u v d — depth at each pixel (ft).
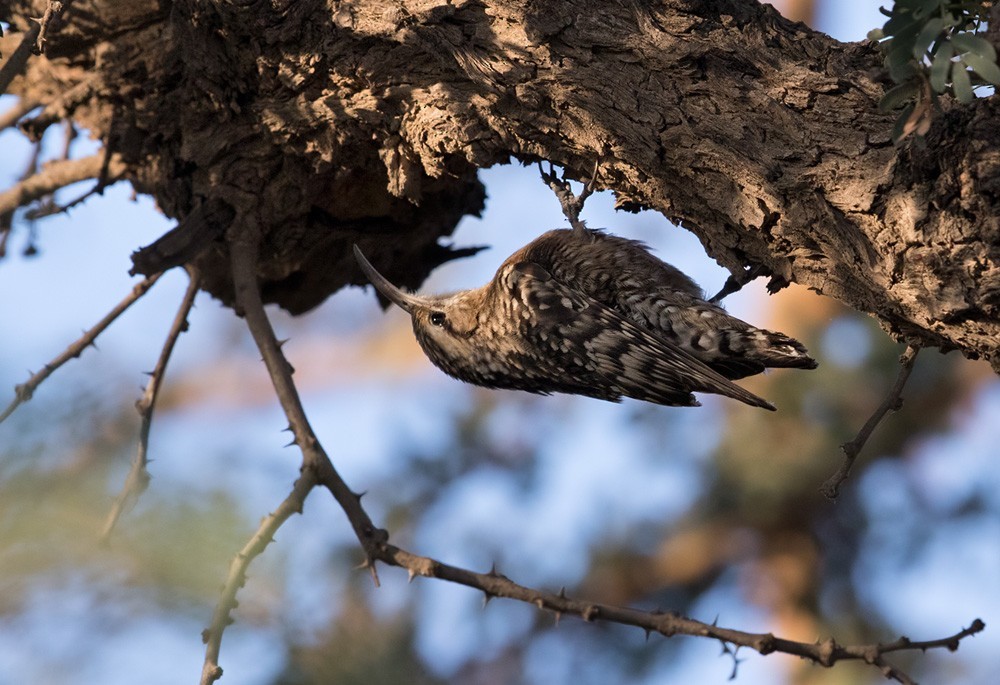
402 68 27.02
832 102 23.62
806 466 43.57
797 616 45.65
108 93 30.35
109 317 29.45
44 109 32.01
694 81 24.54
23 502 23.35
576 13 25.38
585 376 31.86
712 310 29.78
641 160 24.85
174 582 22.53
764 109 23.95
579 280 31.73
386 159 27.89
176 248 28.68
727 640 23.72
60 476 24.25
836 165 22.99
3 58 31.32
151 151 30.50
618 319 30.58
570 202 27.17
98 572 22.25
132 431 28.32
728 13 25.20
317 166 28.96
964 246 21.40
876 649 23.03
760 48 24.67
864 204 22.40
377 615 28.07
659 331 30.42
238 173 29.60
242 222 29.58
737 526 45.93
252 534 23.98
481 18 25.91
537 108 25.55
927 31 19.19
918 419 44.50
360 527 25.41
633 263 31.40
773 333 28.96
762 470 44.06
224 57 28.84
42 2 30.22
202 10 28.19
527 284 31.71
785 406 43.98
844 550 45.73
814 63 24.45
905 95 19.92
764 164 23.57
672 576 46.85
